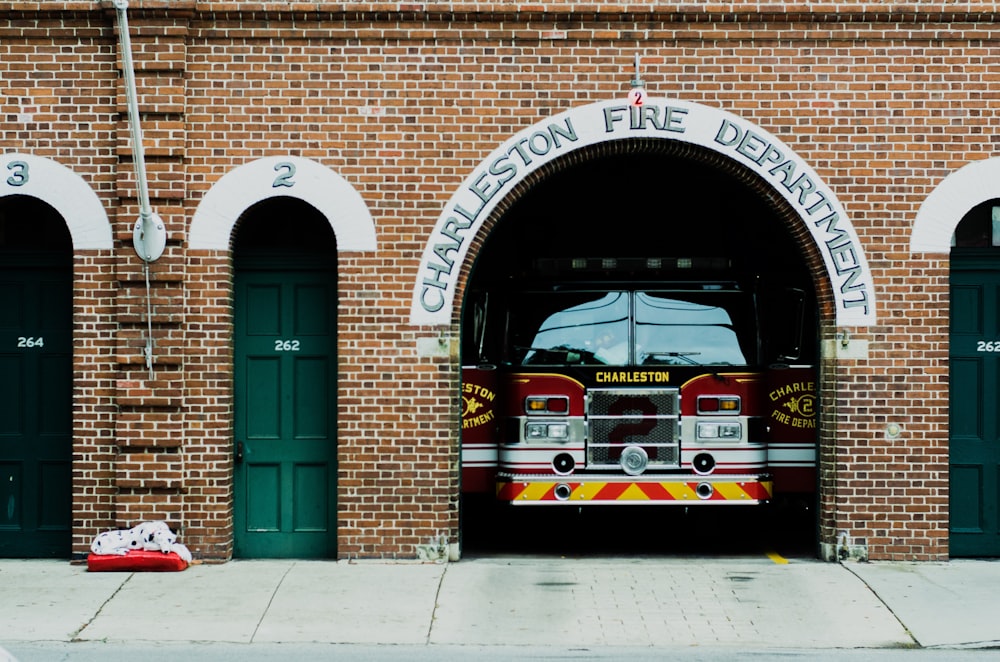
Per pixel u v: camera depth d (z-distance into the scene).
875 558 11.14
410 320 11.11
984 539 11.55
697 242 15.96
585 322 11.86
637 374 11.76
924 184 11.17
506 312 11.96
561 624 9.30
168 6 10.96
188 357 11.05
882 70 11.17
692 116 11.14
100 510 11.10
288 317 11.49
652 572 10.90
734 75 11.16
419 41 11.16
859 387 11.15
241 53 11.12
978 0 11.11
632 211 16.06
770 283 12.39
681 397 11.72
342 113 11.13
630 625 9.29
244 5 11.02
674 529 14.09
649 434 11.72
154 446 10.98
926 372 11.13
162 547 10.71
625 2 11.05
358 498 11.06
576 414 11.73
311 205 11.16
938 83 11.18
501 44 11.16
